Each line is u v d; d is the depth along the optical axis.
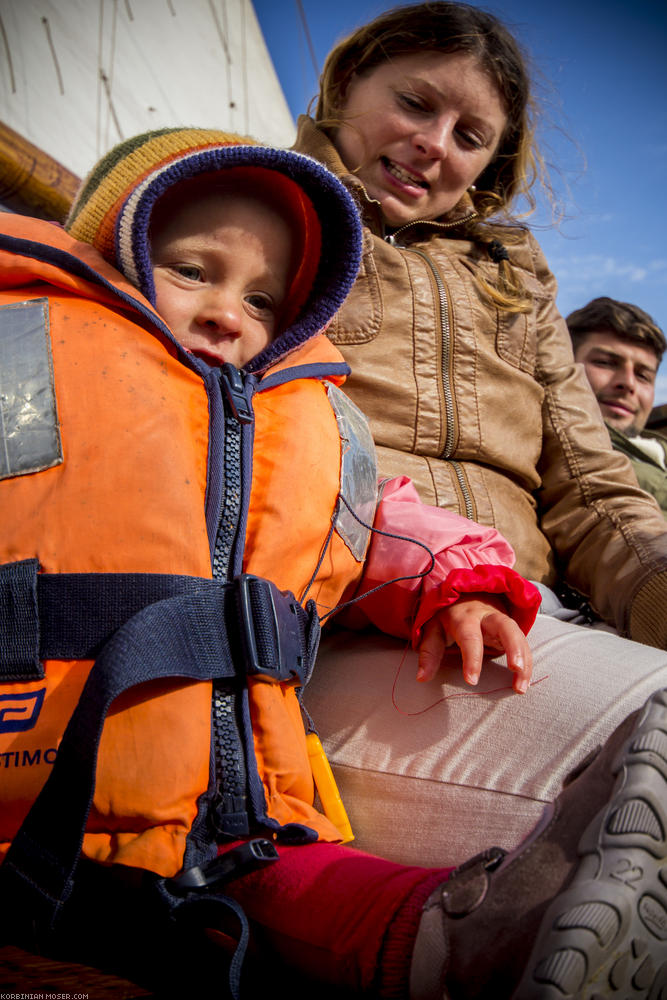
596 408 1.90
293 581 1.07
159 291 1.14
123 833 0.87
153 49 5.05
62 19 4.42
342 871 0.86
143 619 0.88
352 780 1.16
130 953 0.89
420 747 1.14
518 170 2.01
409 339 1.64
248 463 1.06
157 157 1.17
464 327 1.69
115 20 4.78
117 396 0.99
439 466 1.62
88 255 1.13
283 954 0.85
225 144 1.21
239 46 5.84
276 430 1.13
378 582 1.26
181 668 0.89
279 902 0.86
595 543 1.72
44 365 1.00
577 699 1.10
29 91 4.20
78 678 0.88
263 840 0.88
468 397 1.67
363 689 1.25
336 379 1.32
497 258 1.86
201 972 0.85
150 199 1.08
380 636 1.36
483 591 1.21
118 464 0.95
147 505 0.95
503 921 0.72
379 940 0.79
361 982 0.79
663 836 0.71
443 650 1.20
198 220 1.15
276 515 1.06
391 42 1.71
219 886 0.86
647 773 0.73
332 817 1.07
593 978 0.67
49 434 0.96
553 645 1.22
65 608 0.90
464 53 1.68
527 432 1.77
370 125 1.71
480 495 1.63
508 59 1.75
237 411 1.07
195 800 0.90
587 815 0.74
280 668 0.98
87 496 0.94
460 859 1.06
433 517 1.29
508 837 1.03
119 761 0.86
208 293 1.15
